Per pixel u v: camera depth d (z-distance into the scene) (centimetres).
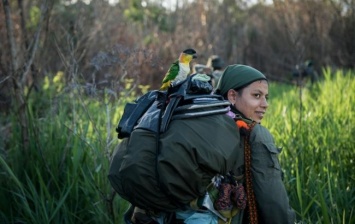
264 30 2138
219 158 240
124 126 265
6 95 572
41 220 428
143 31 1725
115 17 1364
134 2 1959
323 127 563
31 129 495
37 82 668
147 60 500
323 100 744
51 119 555
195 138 241
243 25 2388
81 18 650
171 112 249
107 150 442
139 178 242
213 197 251
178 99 252
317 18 1237
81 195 462
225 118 252
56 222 432
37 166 463
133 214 276
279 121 617
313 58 1373
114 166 261
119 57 491
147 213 268
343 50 1202
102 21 1013
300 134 531
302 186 436
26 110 494
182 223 257
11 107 542
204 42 1759
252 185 255
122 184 252
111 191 427
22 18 625
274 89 1431
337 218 379
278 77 1881
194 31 1798
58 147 496
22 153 489
